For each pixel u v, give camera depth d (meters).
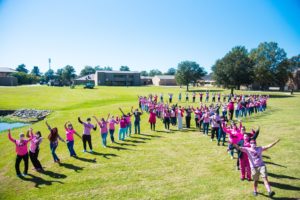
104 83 120.94
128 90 78.19
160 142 16.36
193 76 79.56
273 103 40.38
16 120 32.81
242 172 9.99
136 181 10.16
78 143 16.86
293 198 8.28
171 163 12.20
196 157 13.07
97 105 42.09
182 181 10.05
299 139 16.02
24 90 66.69
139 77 127.44
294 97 53.88
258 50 74.44
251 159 8.76
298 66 97.06
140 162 12.42
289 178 9.93
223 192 8.95
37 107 39.91
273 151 13.53
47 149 15.45
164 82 133.12
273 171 10.70
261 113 29.05
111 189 9.49
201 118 18.88
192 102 41.56
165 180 10.19
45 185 10.05
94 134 19.62
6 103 42.75
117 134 19.28
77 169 11.68
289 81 95.56
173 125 22.41
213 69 62.28
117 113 30.59
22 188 9.87
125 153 13.99
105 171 11.32
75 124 24.70
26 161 11.21
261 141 15.77
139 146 15.44
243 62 58.06
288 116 25.88
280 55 73.31
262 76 75.38
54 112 35.06
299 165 11.34
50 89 73.88
